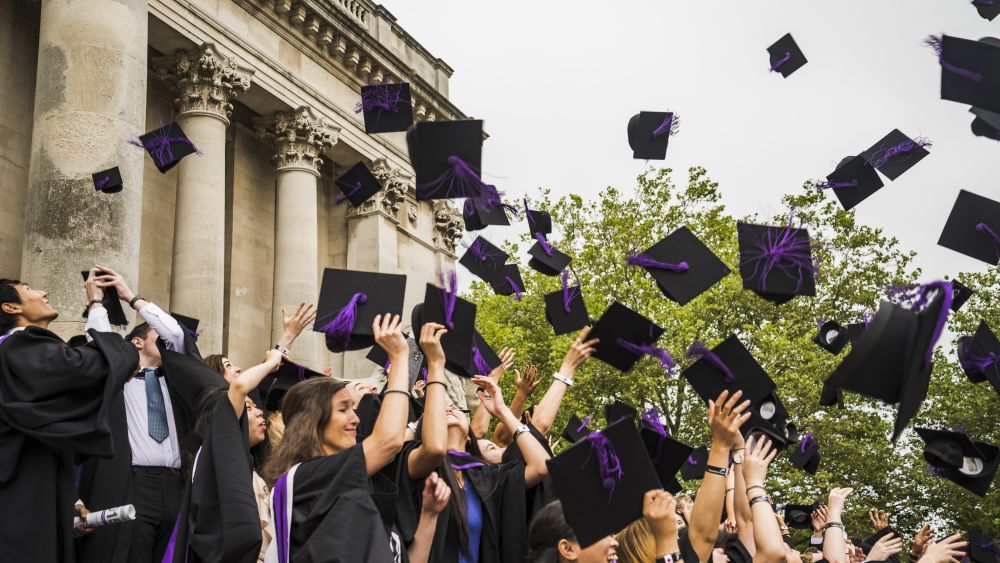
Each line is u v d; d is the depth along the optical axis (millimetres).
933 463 6746
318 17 23016
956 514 28406
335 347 5254
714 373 5691
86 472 5707
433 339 4621
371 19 27109
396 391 4180
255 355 22141
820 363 26578
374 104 6781
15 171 17234
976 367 7000
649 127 7023
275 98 21797
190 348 6410
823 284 27453
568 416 27484
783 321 27828
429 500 4711
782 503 26641
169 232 20469
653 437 6391
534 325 30469
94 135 13953
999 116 5402
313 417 4410
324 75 23656
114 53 14422
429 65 29688
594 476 4504
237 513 3893
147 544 5770
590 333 6617
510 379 29062
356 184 8523
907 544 27625
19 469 4859
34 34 18016
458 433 5766
